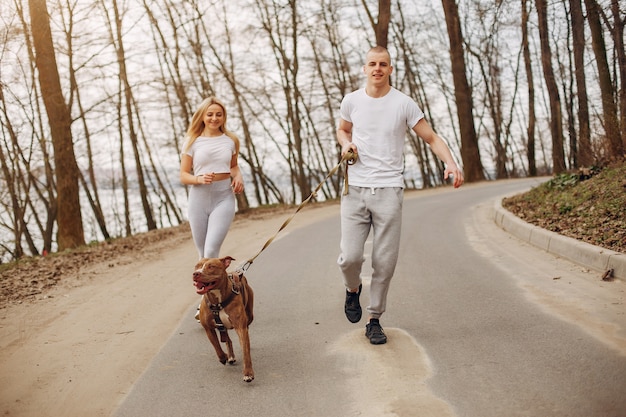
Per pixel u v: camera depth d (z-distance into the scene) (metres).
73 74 20.30
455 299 5.95
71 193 15.24
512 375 3.90
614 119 11.12
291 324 5.47
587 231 7.67
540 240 8.30
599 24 11.43
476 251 8.55
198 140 5.57
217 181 5.56
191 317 5.96
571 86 28.86
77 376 4.51
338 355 4.56
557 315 5.11
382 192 4.66
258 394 3.95
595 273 6.45
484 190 21.28
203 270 3.96
